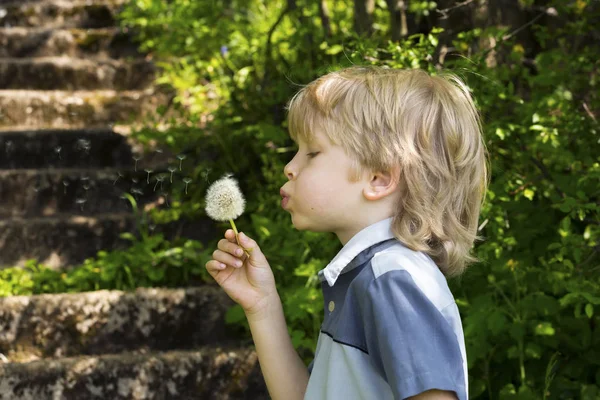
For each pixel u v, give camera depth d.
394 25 3.47
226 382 2.95
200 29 5.05
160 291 3.25
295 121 1.45
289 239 3.38
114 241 3.87
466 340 2.54
